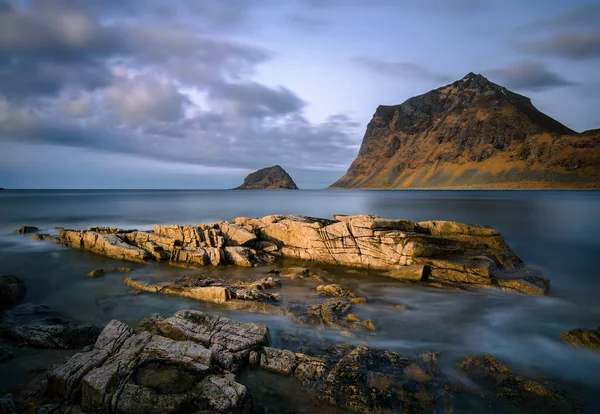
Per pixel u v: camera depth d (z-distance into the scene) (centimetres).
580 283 2270
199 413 818
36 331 1334
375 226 2642
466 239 2569
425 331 1479
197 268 2542
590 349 1309
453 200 11850
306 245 2916
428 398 976
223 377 948
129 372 958
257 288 1975
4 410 859
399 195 18500
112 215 6444
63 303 1792
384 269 2498
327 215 6544
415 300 1889
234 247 2841
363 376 1064
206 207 8656
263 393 997
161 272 2428
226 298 1775
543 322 1605
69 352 1216
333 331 1434
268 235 3188
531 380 1073
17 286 1891
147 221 5522
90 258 2877
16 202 10425
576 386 1077
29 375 1074
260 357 1149
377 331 1459
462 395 996
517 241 3812
